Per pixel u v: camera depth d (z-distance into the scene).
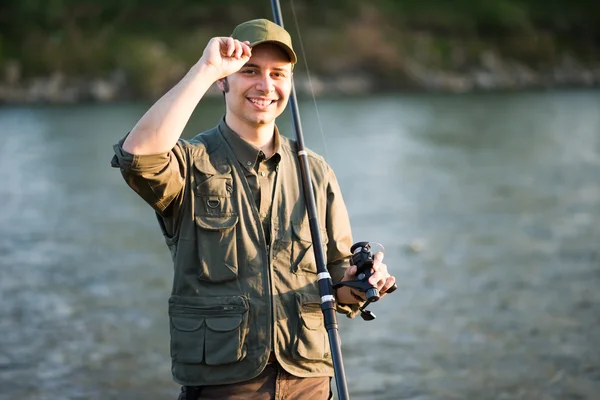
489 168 23.00
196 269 4.21
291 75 4.45
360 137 31.92
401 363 8.43
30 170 24.20
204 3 74.75
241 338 4.14
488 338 9.11
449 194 18.61
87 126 40.16
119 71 63.41
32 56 63.50
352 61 68.81
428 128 35.97
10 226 15.76
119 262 12.78
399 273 11.84
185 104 3.98
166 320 9.97
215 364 4.14
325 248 4.48
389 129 35.34
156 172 4.00
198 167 4.26
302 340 4.23
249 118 4.33
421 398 7.59
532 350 8.72
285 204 4.37
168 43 69.38
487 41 75.50
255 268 4.23
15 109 52.19
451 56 72.56
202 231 4.21
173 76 64.31
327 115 43.03
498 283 11.23
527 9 80.50
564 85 71.50
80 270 12.31
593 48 78.38
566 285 11.05
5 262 12.86
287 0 74.44
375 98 57.72
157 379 8.17
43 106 55.06
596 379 7.97
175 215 4.23
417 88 68.81
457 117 41.91
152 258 13.04
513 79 72.44
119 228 15.47
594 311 9.95
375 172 22.34
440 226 15.04
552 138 31.09
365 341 9.09
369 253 4.36
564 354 8.60
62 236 14.77
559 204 17.11
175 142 4.00
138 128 3.95
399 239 13.98
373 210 16.75
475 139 31.23
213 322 4.16
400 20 75.94
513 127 35.97
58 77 62.53
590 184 19.81
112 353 8.85
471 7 77.19
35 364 8.52
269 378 4.21
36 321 9.88
